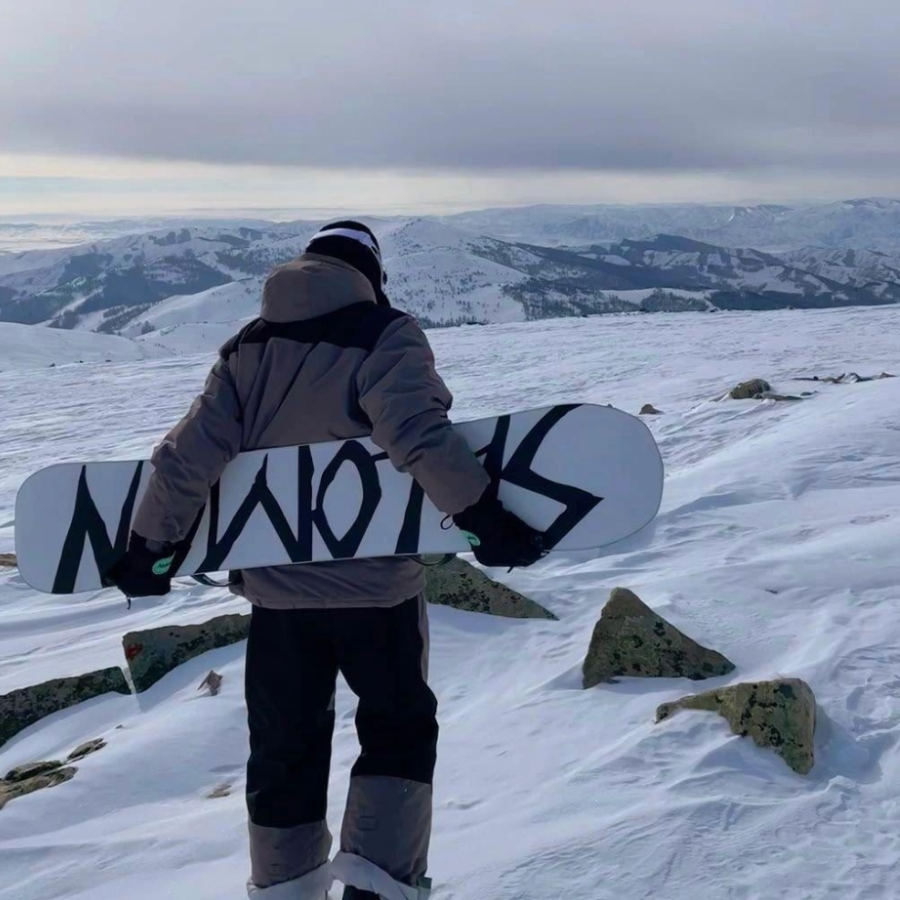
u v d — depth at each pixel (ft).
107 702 14.05
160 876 8.29
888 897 6.62
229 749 11.60
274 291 6.25
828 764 8.97
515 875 7.08
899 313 100.17
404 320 6.10
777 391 44.27
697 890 6.78
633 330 99.50
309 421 6.14
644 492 6.02
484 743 10.37
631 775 8.85
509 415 6.23
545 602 15.39
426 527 6.00
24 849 9.22
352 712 11.93
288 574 6.15
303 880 6.25
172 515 6.02
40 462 45.06
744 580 15.11
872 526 18.44
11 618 20.61
